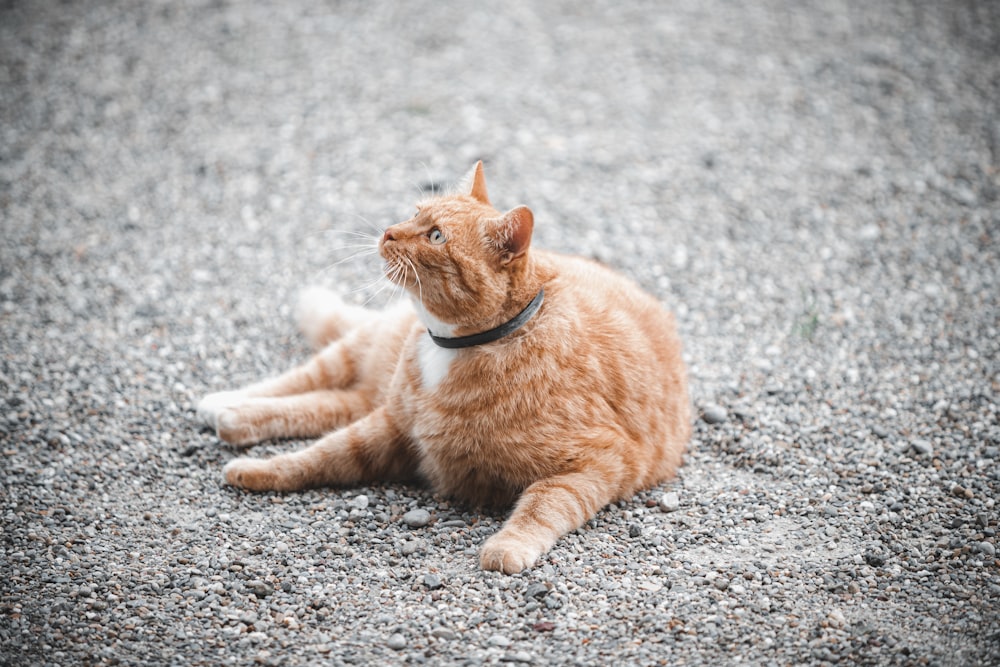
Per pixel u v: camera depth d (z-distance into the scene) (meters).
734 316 6.66
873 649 3.88
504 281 4.46
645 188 8.11
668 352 5.16
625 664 3.79
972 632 3.97
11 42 9.95
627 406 4.79
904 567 4.38
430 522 4.68
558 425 4.57
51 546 4.40
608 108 9.25
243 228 7.55
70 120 8.84
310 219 7.67
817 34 10.53
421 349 4.84
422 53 10.10
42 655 3.75
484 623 3.99
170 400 5.62
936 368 6.07
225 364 6.03
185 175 8.19
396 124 8.92
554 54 10.14
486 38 10.41
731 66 9.95
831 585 4.23
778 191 8.09
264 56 9.96
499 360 4.52
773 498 4.88
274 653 3.81
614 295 5.17
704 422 5.57
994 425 5.48
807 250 7.38
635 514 4.75
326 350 5.72
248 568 4.27
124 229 7.47
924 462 5.16
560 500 4.47
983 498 4.85
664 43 10.35
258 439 5.26
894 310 6.70
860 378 5.98
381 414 5.02
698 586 4.23
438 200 4.70
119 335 6.24
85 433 5.27
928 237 7.48
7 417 5.34
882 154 8.55
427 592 4.17
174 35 10.28
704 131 8.91
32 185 7.95
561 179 8.20
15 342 6.08
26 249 7.14
